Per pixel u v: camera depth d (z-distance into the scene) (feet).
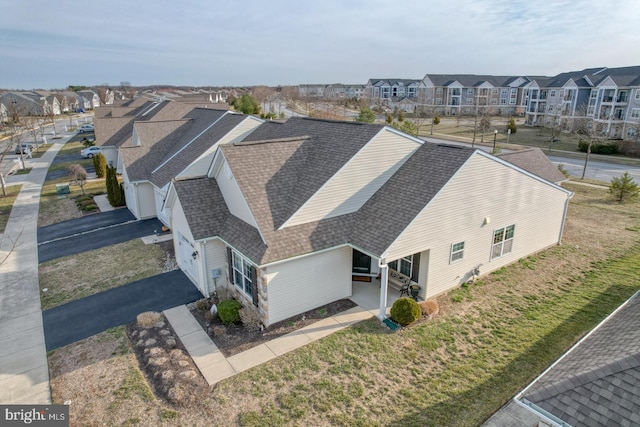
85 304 52.47
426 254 50.21
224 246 54.08
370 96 432.25
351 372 38.50
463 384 36.73
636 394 22.27
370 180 54.08
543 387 24.79
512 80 331.77
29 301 53.57
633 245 68.44
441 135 208.03
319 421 32.78
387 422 32.60
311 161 56.24
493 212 56.13
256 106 232.12
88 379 38.27
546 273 58.80
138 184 85.87
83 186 116.88
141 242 74.13
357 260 56.29
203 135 92.43
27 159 159.63
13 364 40.75
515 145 175.11
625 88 186.50
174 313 49.80
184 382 37.04
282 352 41.60
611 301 50.42
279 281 45.83
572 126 203.00
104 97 476.54
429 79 332.19
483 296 52.54
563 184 112.16
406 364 39.55
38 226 84.48
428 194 48.98
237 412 33.86
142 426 32.60
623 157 151.43
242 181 50.62
